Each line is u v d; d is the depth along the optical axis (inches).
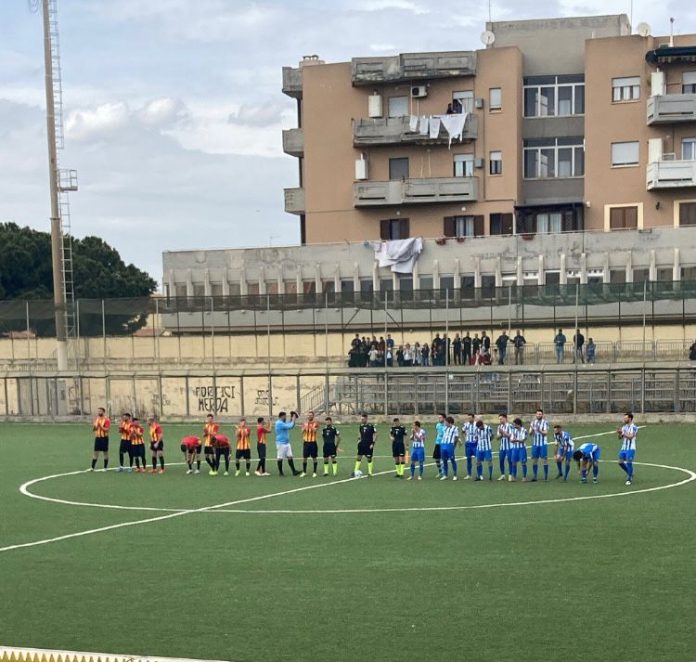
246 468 1644.9
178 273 3179.1
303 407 2480.3
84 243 4906.5
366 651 677.3
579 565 908.6
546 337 2503.7
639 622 729.0
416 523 1144.8
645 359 2379.4
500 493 1370.6
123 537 1093.1
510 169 3102.9
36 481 1571.1
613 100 3038.9
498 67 3100.4
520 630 716.7
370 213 3208.7
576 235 2886.3
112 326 2716.5
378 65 3147.1
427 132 3105.3
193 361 2687.0
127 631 733.3
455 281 2974.9
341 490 1427.2
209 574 902.4
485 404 2288.4
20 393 2650.1
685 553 951.0
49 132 2652.6
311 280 3090.6
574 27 3169.3
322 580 870.4
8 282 4429.1
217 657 672.4
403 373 2330.2
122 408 2581.2
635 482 1457.9
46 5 2630.4
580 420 2187.5
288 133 3331.7
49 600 823.1
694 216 2979.8
